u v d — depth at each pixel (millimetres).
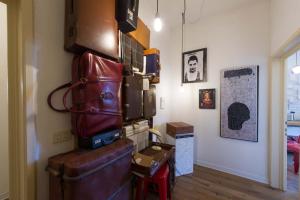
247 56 2426
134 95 1646
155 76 2129
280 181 2170
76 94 1100
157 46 2727
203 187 2193
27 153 955
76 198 830
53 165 929
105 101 1159
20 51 952
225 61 2623
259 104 2346
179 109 3125
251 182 2326
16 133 992
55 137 1112
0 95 1817
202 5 2445
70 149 1198
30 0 963
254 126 2367
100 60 1148
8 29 976
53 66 1096
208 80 2795
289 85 3816
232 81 2539
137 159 1525
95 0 1151
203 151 2857
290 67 3789
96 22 1155
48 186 1061
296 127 3514
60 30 1138
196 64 2908
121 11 1404
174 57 3180
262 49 2312
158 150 1887
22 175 978
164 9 2549
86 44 1080
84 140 1143
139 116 1765
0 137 1826
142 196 1589
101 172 976
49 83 1074
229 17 2582
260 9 2320
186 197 1971
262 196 2008
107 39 1254
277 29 1941
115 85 1253
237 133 2506
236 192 2086
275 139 2207
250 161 2422
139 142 1831
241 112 2465
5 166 1865
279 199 1952
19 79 967
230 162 2588
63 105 1158
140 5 2213
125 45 1636
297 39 1510
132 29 1572
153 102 2182
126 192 1228
